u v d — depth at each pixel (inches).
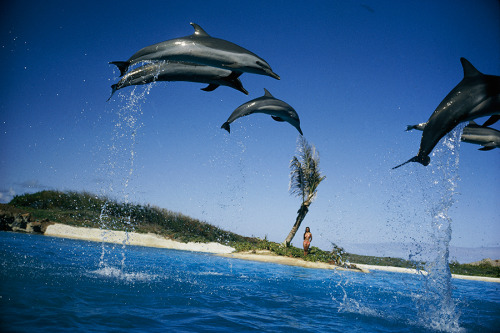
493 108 207.6
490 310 294.5
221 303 227.6
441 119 214.7
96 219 756.0
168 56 207.0
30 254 349.4
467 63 218.7
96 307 183.0
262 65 217.0
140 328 153.9
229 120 243.9
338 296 301.9
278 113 247.3
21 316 154.5
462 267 846.5
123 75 216.5
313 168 754.8
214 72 230.1
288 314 214.5
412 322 224.4
